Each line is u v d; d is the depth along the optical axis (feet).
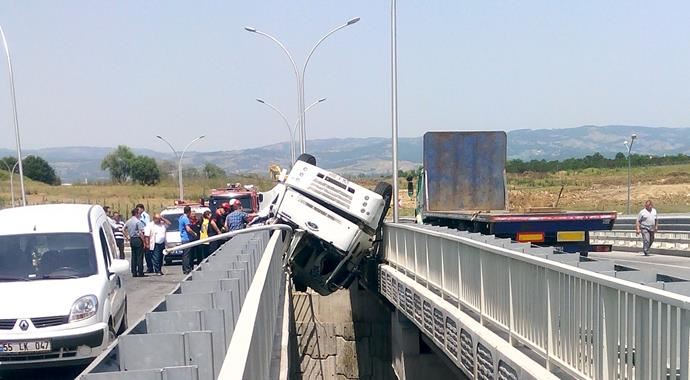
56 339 31.55
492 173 70.59
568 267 19.30
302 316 73.87
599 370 17.62
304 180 55.11
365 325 73.36
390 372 71.51
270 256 30.45
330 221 54.34
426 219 70.49
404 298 42.55
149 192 268.82
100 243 37.09
